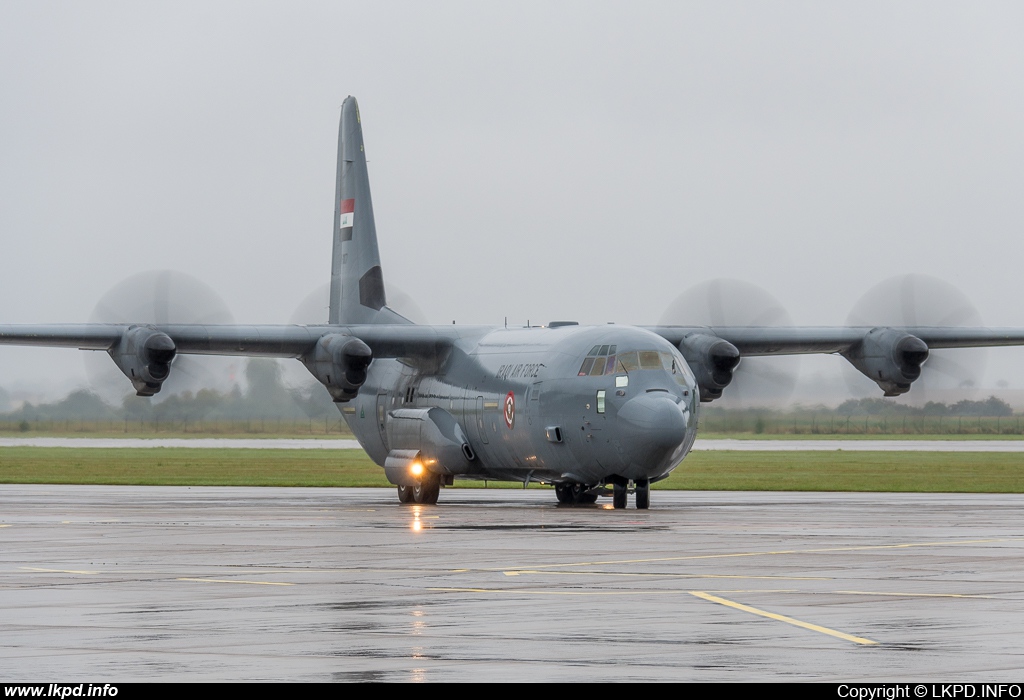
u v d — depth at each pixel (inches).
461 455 5027.1
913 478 7234.3
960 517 4001.0
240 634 1748.3
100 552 2854.3
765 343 5531.5
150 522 3858.3
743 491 6058.1
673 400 4271.7
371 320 5856.3
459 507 4817.9
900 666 1540.4
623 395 4301.2
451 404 5128.0
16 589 2197.3
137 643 1683.1
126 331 4987.7
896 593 2137.1
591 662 1565.0
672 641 1699.1
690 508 4564.5
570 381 4461.1
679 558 2696.9
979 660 1573.6
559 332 4773.6
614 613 1924.2
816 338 5575.8
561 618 1877.5
